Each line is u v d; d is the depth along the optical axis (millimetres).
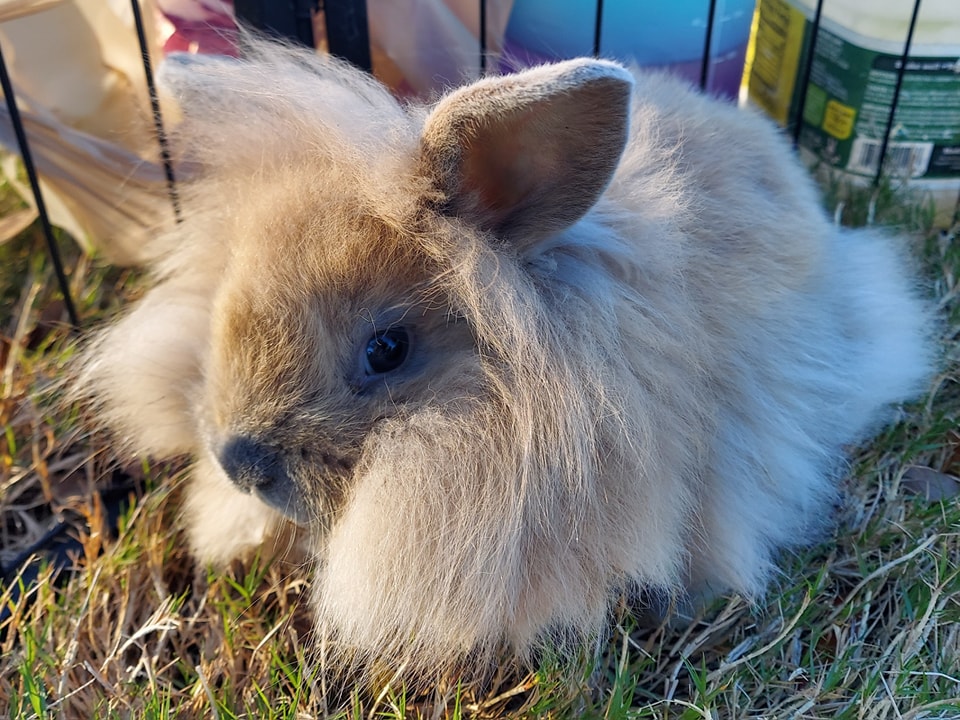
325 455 197
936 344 314
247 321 196
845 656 222
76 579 267
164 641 236
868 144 370
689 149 243
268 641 241
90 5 317
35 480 293
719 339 219
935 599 225
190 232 234
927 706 204
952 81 352
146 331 234
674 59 357
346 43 309
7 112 307
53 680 229
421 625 206
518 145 183
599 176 182
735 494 227
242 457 196
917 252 352
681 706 228
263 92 209
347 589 201
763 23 413
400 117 204
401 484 193
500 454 195
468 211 192
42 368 313
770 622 236
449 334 200
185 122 234
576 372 194
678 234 210
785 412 235
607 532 205
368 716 230
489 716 226
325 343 195
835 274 273
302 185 200
